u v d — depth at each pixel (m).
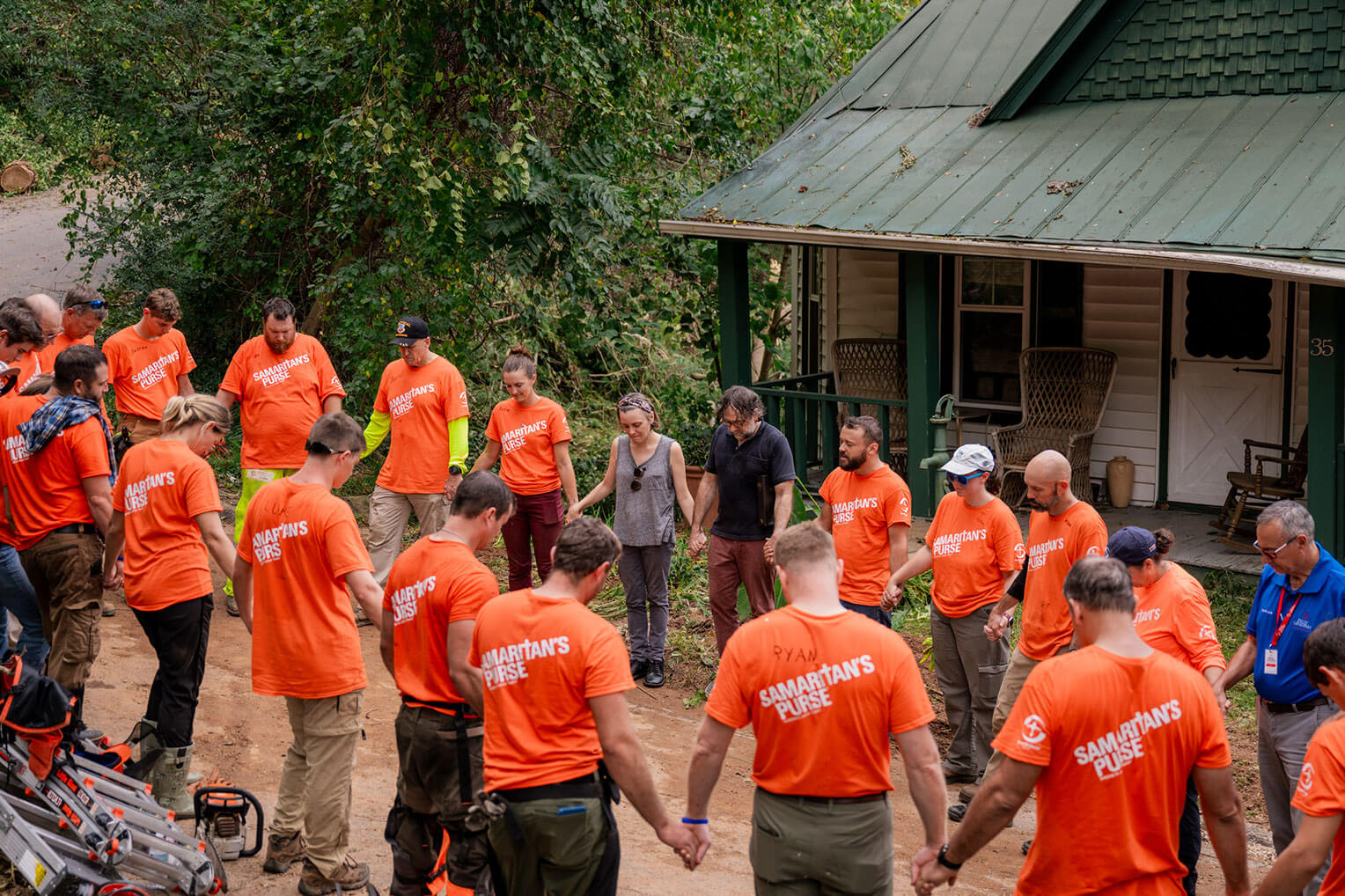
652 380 15.68
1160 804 3.57
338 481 4.69
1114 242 8.69
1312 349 8.42
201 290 13.62
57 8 12.34
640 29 11.84
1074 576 3.71
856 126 11.55
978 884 5.47
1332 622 3.82
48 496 5.44
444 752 4.22
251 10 11.94
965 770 6.54
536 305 12.20
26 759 4.39
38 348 6.52
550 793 3.71
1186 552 9.45
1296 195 8.61
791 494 7.12
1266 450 10.39
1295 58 9.71
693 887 5.11
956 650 6.45
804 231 10.02
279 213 12.87
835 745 3.69
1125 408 11.09
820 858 3.71
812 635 3.72
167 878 4.41
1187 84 10.21
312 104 11.73
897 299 12.56
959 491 6.30
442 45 11.04
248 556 4.61
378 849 5.18
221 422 5.29
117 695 6.55
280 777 5.82
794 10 13.10
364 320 11.38
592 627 3.76
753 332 14.95
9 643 6.41
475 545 4.33
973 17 12.18
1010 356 11.83
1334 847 3.71
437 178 10.16
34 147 22.97
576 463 12.30
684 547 9.80
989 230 9.28
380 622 4.41
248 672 7.14
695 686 7.79
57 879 4.00
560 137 12.08
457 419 7.85
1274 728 5.19
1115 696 3.53
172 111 12.67
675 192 12.80
